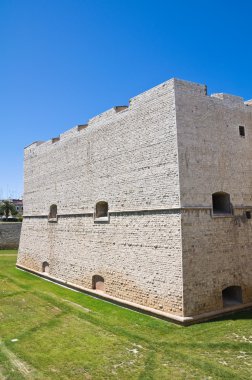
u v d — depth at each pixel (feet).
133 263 58.39
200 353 38.34
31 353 39.60
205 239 52.24
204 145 54.44
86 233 72.64
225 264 54.08
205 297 50.57
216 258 53.11
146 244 55.88
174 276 50.06
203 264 51.34
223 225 54.90
